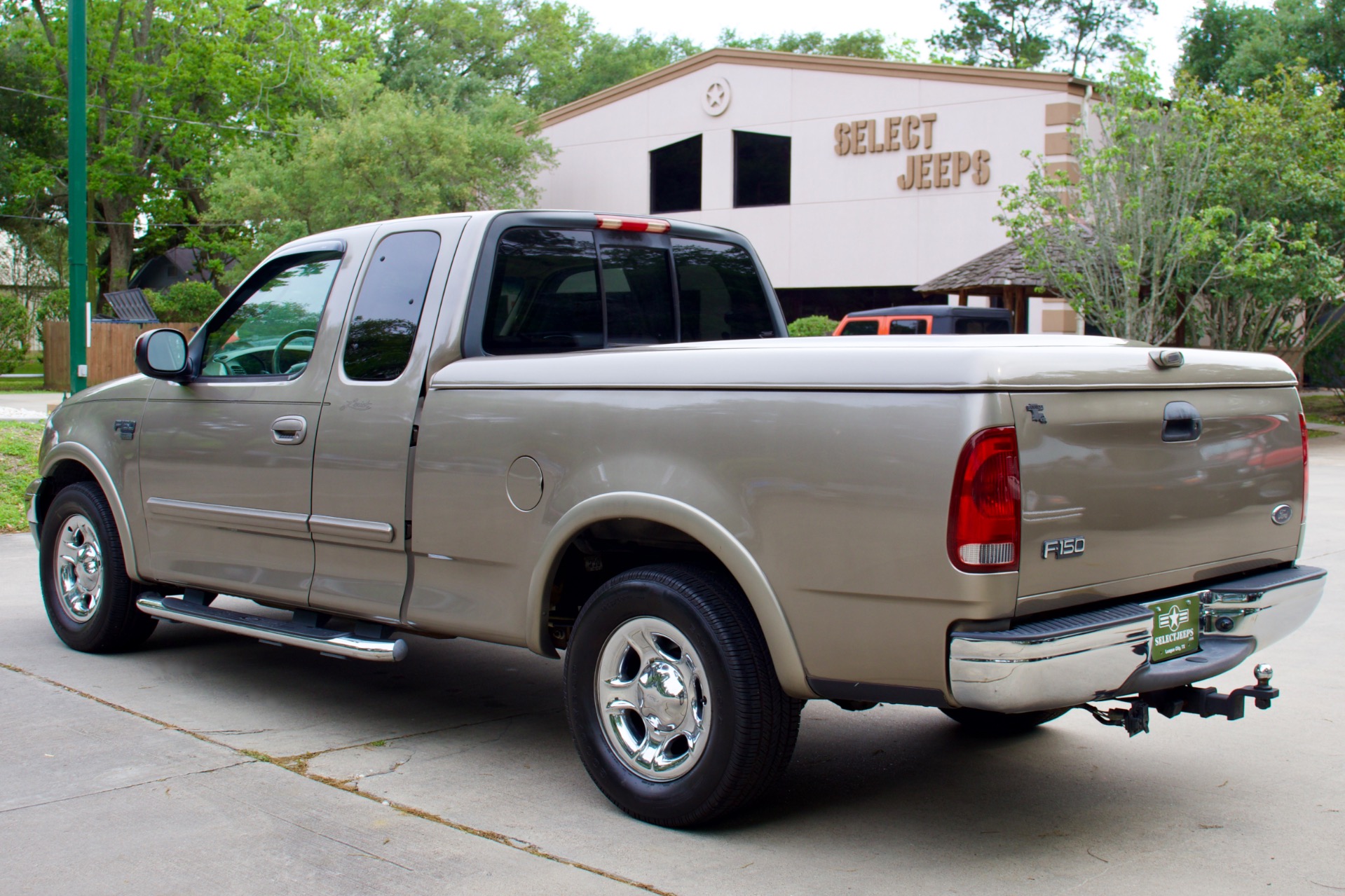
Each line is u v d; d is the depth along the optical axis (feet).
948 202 85.81
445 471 13.79
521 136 107.14
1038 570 10.28
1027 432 10.18
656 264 16.46
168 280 165.99
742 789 11.46
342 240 15.94
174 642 20.52
